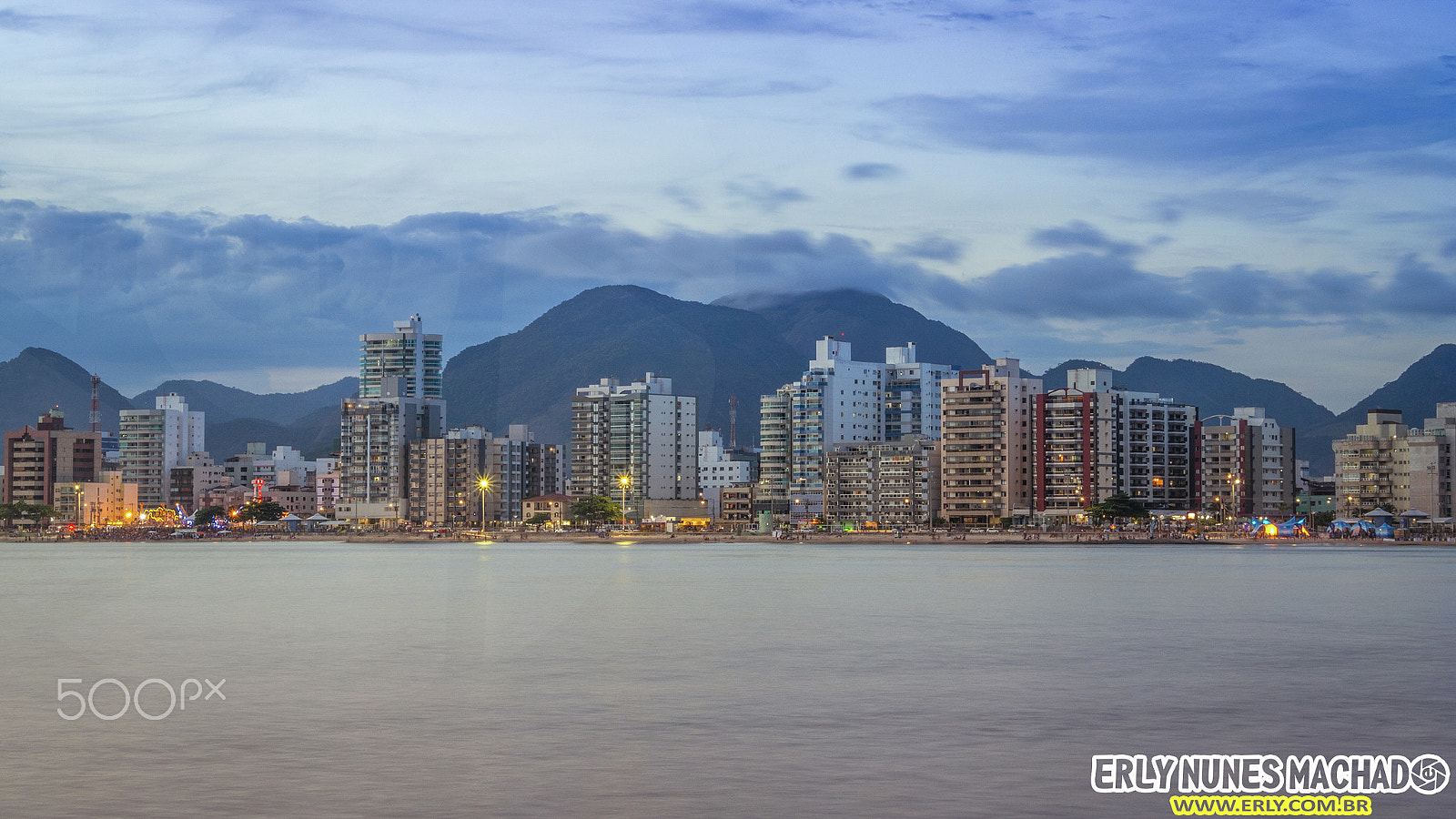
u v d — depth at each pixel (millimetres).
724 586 119125
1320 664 61375
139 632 64875
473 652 61656
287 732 39219
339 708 43875
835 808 30078
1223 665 60688
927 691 50625
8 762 34438
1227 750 38938
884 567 162625
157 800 30266
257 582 118875
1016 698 48969
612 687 50156
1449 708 47688
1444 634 76688
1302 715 45750
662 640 69250
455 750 36625
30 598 71438
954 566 166500
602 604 95438
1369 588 121312
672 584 121938
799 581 129250
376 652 61219
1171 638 73562
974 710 45812
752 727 41344
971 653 64500
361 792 31109
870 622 81438
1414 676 56906
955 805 30531
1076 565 170500
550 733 39750
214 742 37531
